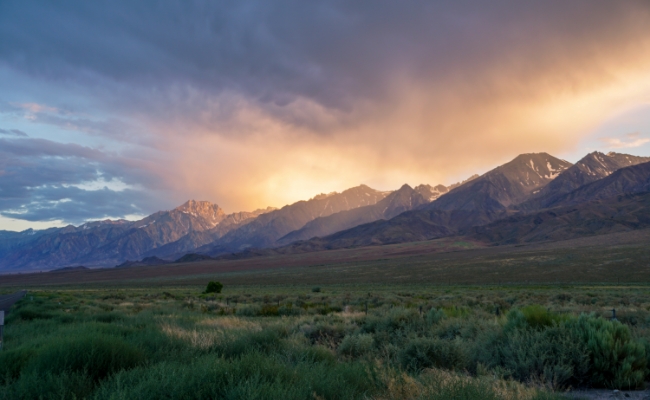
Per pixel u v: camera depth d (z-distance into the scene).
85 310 30.14
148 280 172.50
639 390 8.83
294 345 10.52
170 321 19.88
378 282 107.38
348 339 12.27
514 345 10.11
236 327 17.39
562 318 11.34
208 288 68.94
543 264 116.31
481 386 6.86
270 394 5.98
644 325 15.56
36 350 9.51
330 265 199.75
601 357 9.21
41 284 173.12
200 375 6.64
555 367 8.93
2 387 7.10
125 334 13.48
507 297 42.06
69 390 6.73
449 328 13.67
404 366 9.96
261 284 116.06
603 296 42.12
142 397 6.07
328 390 6.77
